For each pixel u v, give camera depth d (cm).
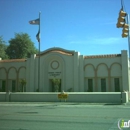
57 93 2669
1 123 1164
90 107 2073
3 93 2877
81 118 1305
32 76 3878
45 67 3844
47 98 2694
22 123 1159
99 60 3588
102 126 1039
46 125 1091
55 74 3794
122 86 3412
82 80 3622
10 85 4109
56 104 2434
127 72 3394
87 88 3628
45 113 1588
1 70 4184
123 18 1398
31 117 1381
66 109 1878
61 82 3762
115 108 1941
